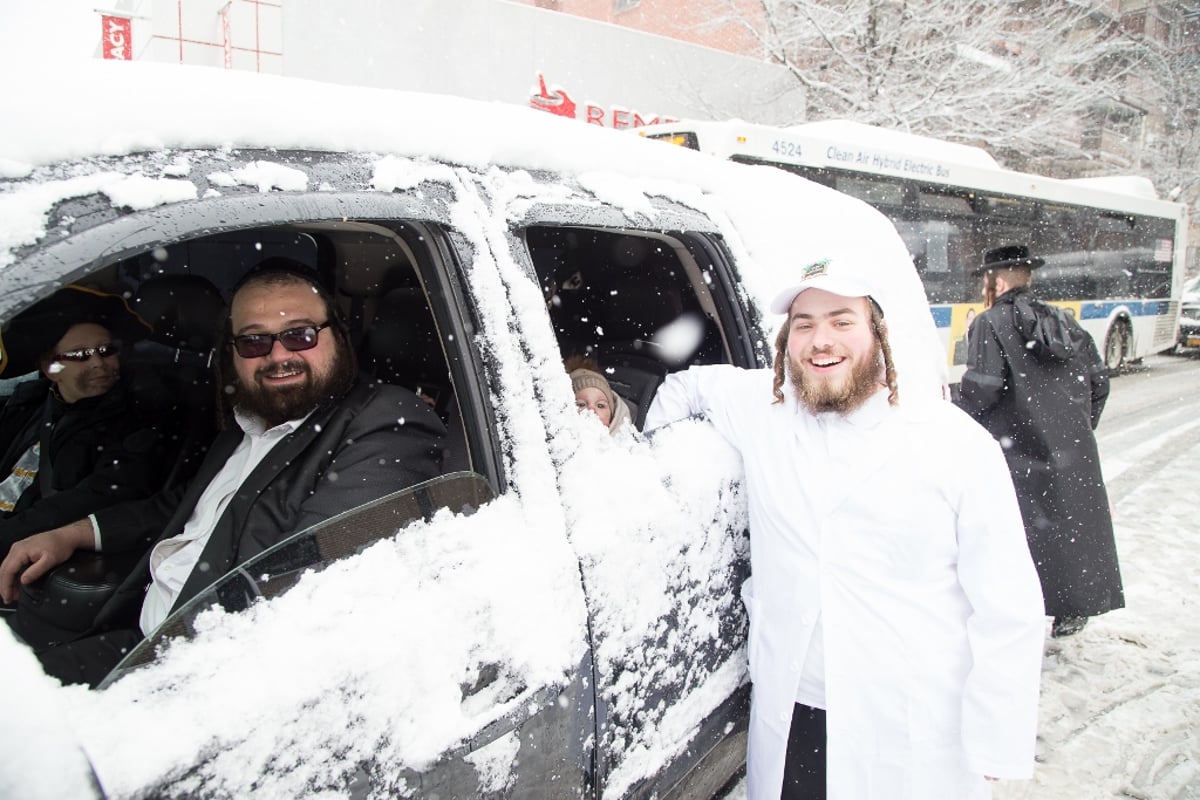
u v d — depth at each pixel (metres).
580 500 1.26
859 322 1.51
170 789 0.75
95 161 0.85
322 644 0.90
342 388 1.48
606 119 10.02
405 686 0.94
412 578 1.01
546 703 1.11
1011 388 3.10
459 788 0.99
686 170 1.94
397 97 1.23
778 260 2.08
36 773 0.67
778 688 1.57
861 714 1.49
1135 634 3.35
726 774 1.78
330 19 7.48
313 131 1.05
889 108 11.07
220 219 0.89
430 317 1.93
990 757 1.40
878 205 7.10
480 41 8.75
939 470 1.46
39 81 0.85
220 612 0.87
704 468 1.62
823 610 1.51
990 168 8.34
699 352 2.43
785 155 6.18
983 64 11.16
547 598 1.12
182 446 1.87
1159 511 5.07
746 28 12.02
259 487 1.39
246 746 0.80
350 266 2.04
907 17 10.85
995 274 3.28
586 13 15.05
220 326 1.67
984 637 1.45
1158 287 12.64
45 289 0.75
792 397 1.62
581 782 1.21
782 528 1.58
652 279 2.45
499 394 1.18
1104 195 10.55
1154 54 18.78
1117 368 12.00
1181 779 2.39
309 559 0.96
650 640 1.37
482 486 1.15
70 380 1.79
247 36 6.85
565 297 2.72
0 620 0.76
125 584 1.45
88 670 1.34
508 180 1.32
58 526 1.67
